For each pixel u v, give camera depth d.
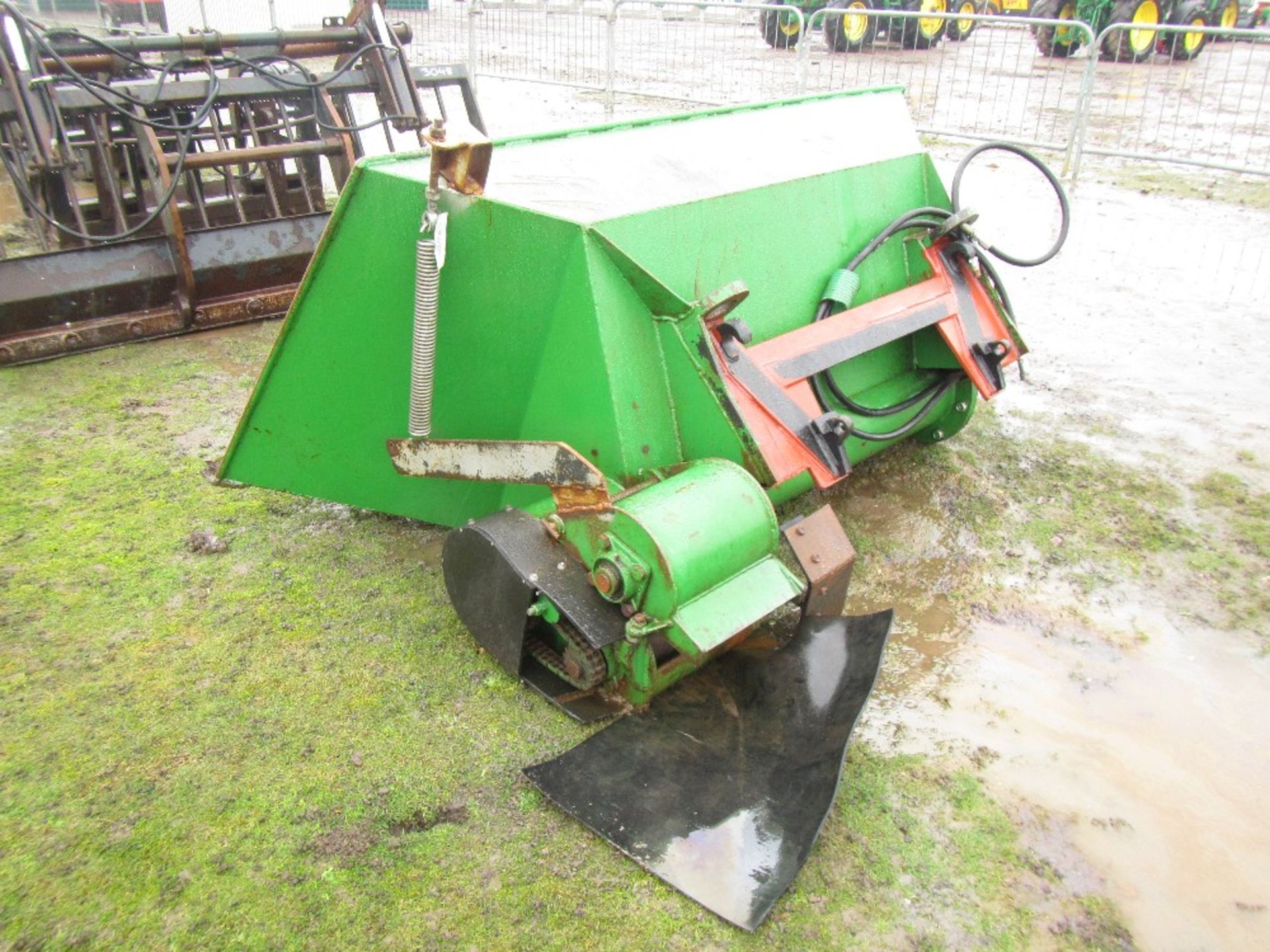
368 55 7.28
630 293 3.22
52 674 3.46
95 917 2.60
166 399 5.56
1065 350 6.47
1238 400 5.79
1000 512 4.65
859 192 4.27
